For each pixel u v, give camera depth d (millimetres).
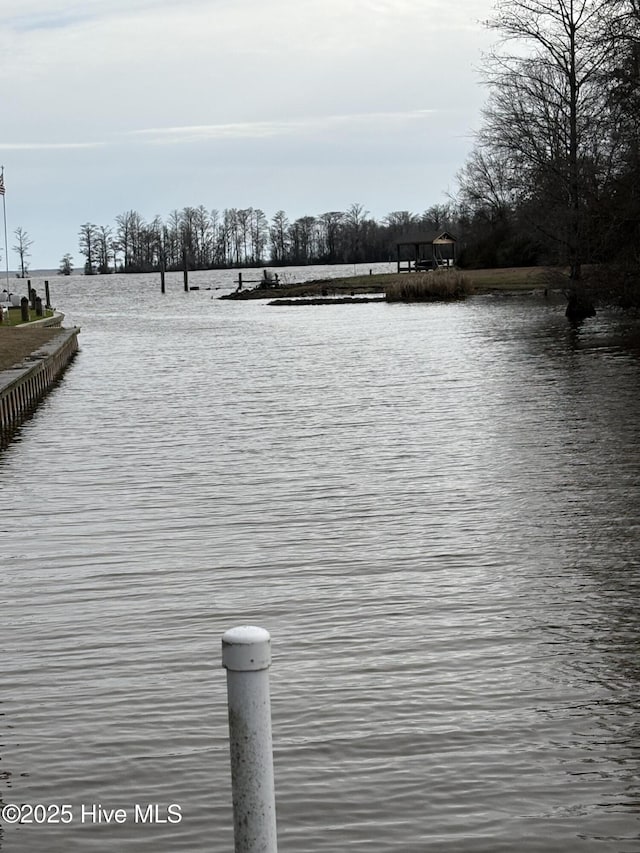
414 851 5848
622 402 22141
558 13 38000
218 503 14211
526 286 71188
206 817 6230
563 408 21672
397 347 37844
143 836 6051
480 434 19016
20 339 37250
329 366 32250
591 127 37344
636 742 7008
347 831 6039
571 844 5887
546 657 8469
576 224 39156
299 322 56219
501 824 6086
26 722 7449
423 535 12312
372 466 16422
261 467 16594
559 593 10070
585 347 34062
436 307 61625
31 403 25062
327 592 10266
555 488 14500
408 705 7617
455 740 7070
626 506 13344
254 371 31609
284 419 21641
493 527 12578
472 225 106125
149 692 7930
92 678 8227
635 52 33281
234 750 3611
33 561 11617
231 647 3566
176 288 135125
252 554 11680
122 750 7016
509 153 44500
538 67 40094
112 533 12758
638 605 9664
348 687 7949
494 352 34062
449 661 8430
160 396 26188
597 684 7926
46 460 17812
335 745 7020
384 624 9312
